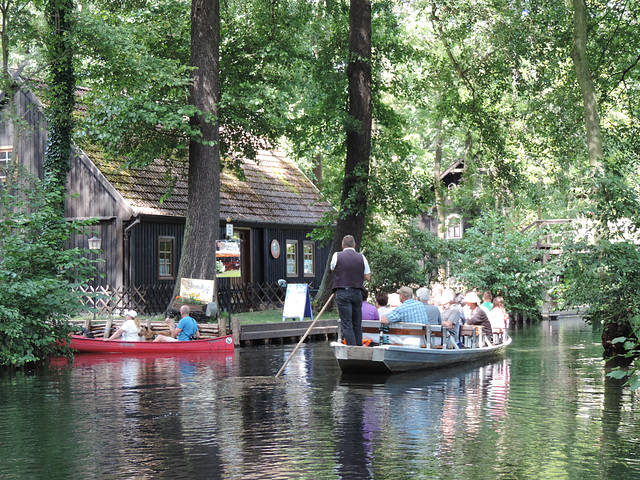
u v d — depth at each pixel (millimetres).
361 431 8633
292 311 23719
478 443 8016
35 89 21859
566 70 24547
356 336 14234
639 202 16312
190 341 18797
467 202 33906
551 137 25875
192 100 22422
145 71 21422
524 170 34594
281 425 9016
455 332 16281
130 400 11000
